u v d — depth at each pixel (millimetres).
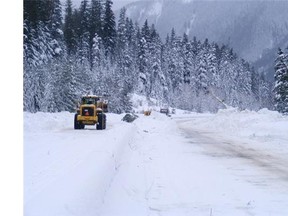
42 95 44219
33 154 10688
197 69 112062
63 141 14297
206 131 30062
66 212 5074
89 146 12594
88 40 85125
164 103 98938
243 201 8078
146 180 10016
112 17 91750
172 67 112875
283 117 30844
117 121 35719
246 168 12141
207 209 7449
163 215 7008
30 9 46531
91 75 62438
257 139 22000
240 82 129625
